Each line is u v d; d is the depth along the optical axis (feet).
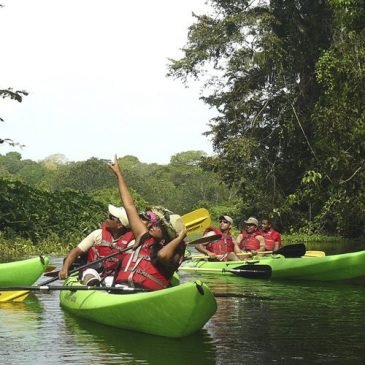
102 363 17.76
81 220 69.00
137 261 23.79
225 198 212.84
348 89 71.77
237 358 18.45
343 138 74.69
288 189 101.45
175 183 304.91
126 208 24.25
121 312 21.97
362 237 93.81
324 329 22.54
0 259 49.49
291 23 95.96
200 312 20.52
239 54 100.27
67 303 25.99
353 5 58.08
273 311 26.55
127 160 399.85
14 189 64.03
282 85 98.12
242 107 102.83
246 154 96.48
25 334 21.43
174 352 19.11
